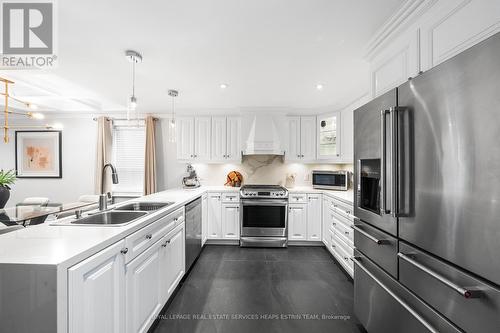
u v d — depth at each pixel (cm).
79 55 198
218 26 158
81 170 425
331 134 383
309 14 146
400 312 129
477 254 84
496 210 77
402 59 150
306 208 371
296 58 206
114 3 135
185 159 406
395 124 126
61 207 258
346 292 234
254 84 272
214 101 350
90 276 111
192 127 406
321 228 369
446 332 97
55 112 413
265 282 253
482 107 82
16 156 424
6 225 201
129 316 141
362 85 275
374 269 154
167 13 144
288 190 377
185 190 366
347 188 380
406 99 121
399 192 124
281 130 393
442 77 98
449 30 114
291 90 295
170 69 228
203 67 224
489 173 79
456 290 87
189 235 271
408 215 120
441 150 99
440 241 100
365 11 144
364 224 169
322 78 253
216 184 436
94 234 130
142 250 159
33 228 142
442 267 99
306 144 400
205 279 259
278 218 365
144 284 160
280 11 143
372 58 189
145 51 192
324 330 179
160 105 373
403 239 124
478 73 83
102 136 411
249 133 392
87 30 162
